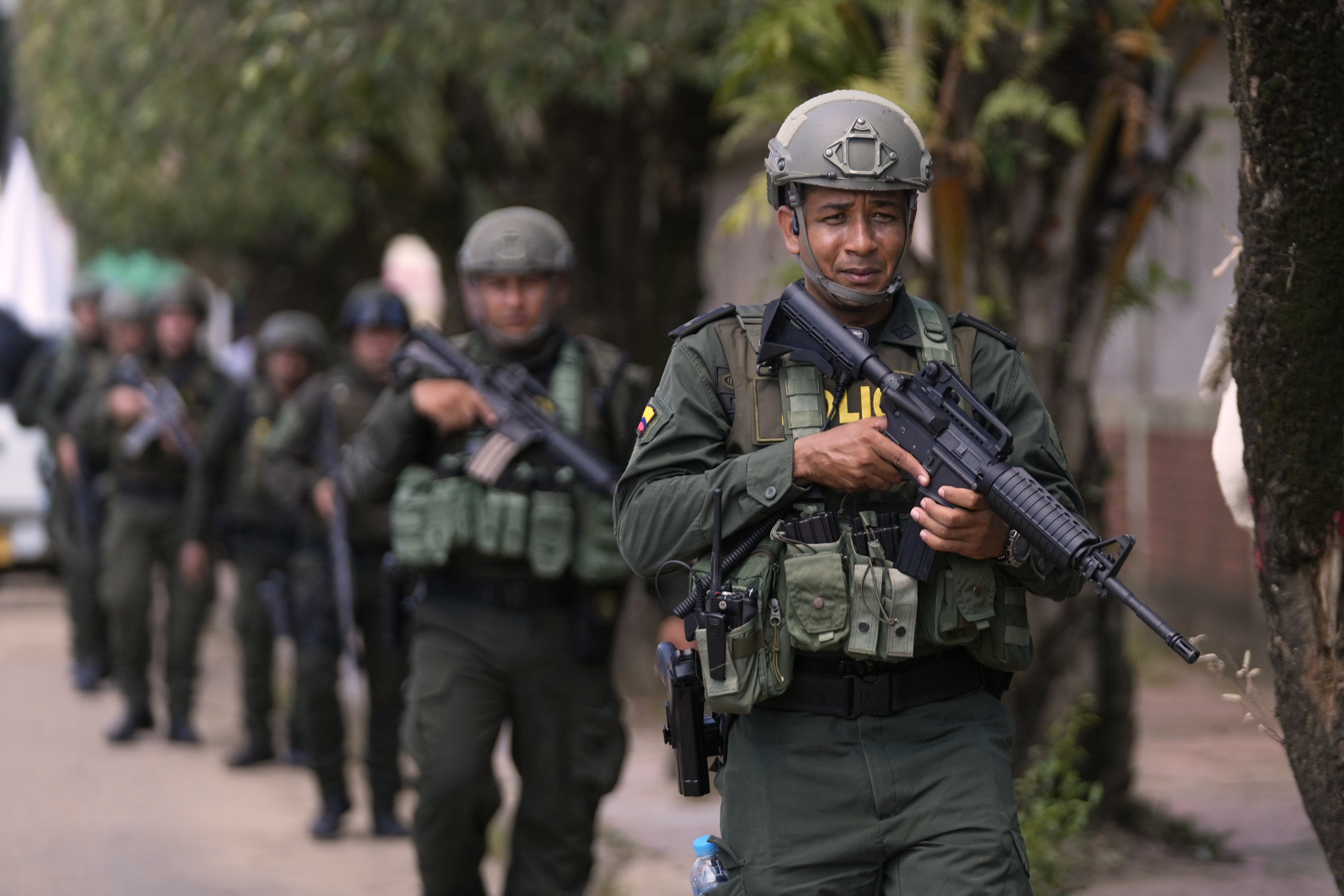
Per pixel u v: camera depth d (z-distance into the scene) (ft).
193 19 85.97
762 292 63.05
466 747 49.29
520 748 50.85
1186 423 115.34
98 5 94.17
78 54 97.35
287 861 71.15
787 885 32.60
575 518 49.73
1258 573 34.17
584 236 101.14
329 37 81.15
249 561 90.43
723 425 33.99
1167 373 120.16
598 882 63.52
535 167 106.52
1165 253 118.32
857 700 32.60
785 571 32.60
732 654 32.50
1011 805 32.68
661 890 62.44
